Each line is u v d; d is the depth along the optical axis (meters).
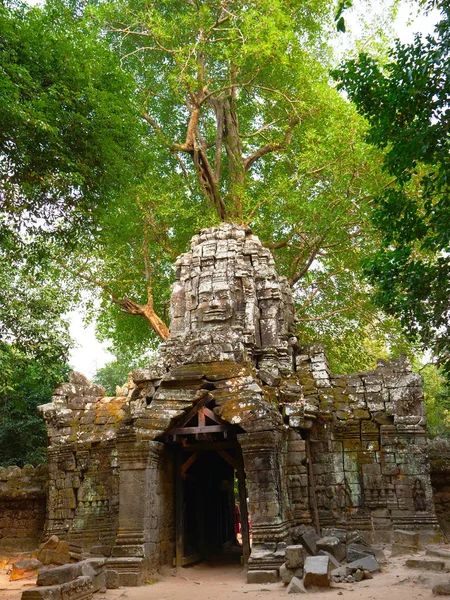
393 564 12.34
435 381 36.84
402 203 10.85
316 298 29.89
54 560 13.19
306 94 26.69
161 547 13.52
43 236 13.18
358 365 29.95
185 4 27.81
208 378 14.04
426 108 9.74
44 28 11.65
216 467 18.19
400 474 15.88
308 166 24.47
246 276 18.59
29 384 26.28
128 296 28.47
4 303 19.89
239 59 24.73
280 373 16.88
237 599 10.17
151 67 28.97
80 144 12.20
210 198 27.61
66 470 18.28
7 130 10.55
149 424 13.46
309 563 10.98
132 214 24.14
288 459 14.79
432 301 10.38
